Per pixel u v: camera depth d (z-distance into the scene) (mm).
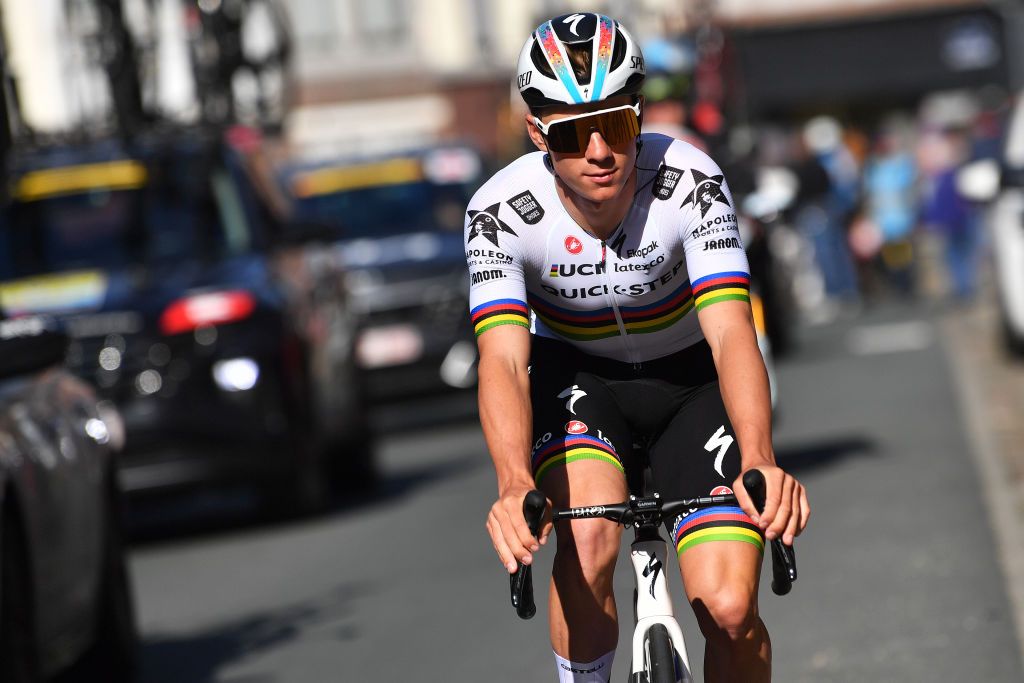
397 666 19234
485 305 12492
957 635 17953
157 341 28156
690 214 12492
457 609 21797
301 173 46125
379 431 46281
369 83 90500
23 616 16031
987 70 100125
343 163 46219
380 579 24391
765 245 39625
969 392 35750
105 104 35719
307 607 23125
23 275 29469
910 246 67875
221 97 38531
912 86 100625
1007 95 100000
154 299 28406
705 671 11984
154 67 35750
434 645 20031
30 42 70125
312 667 19719
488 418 11898
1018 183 39875
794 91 100312
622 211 12477
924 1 99688
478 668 18688
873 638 18188
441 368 42719
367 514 30719
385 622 21562
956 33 100125
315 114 90312
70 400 19672
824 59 100312
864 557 21922
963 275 62281
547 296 12969
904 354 45031
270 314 28828
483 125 90875
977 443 29422
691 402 13070
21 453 16844
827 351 48250
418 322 42781
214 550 28797
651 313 12930
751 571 11781
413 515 29875
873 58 100312
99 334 28109
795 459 29797
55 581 17312
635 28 43750
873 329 54094
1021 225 39500
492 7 91250
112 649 19688
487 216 12602
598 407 12820
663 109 28484
